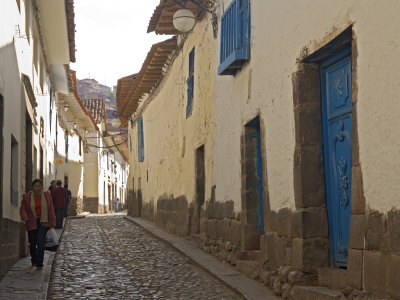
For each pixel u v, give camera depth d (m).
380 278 4.62
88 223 20.92
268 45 7.68
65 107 23.19
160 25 13.36
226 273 8.43
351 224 5.15
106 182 41.81
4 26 7.88
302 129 6.46
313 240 6.27
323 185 6.39
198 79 12.60
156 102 19.16
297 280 6.25
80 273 8.95
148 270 9.26
